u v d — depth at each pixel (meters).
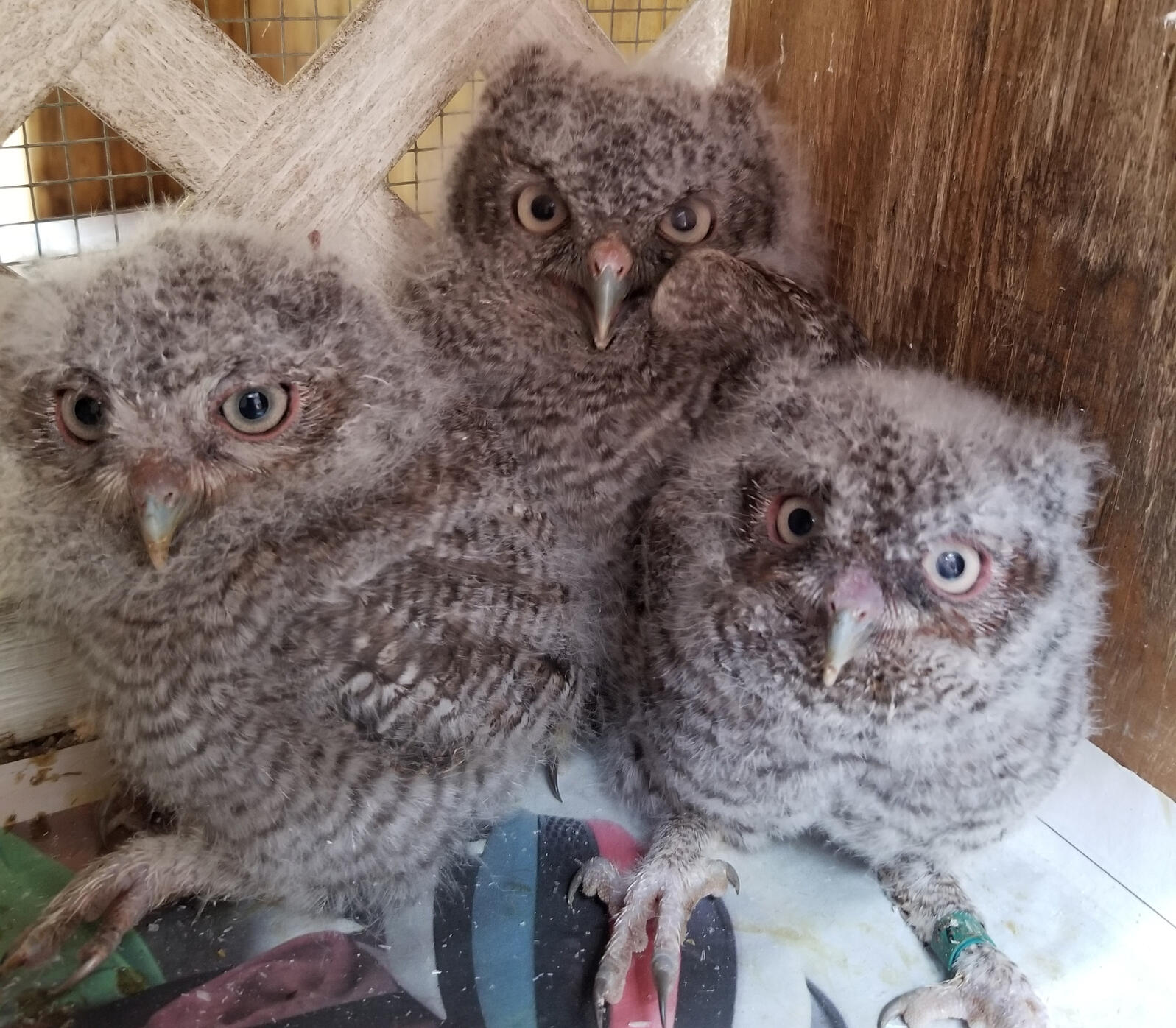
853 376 0.28
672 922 0.27
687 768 0.28
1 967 0.26
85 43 0.30
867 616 0.24
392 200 0.35
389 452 0.27
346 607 0.26
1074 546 0.26
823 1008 0.26
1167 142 0.24
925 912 0.28
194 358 0.24
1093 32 0.25
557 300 0.34
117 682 0.27
